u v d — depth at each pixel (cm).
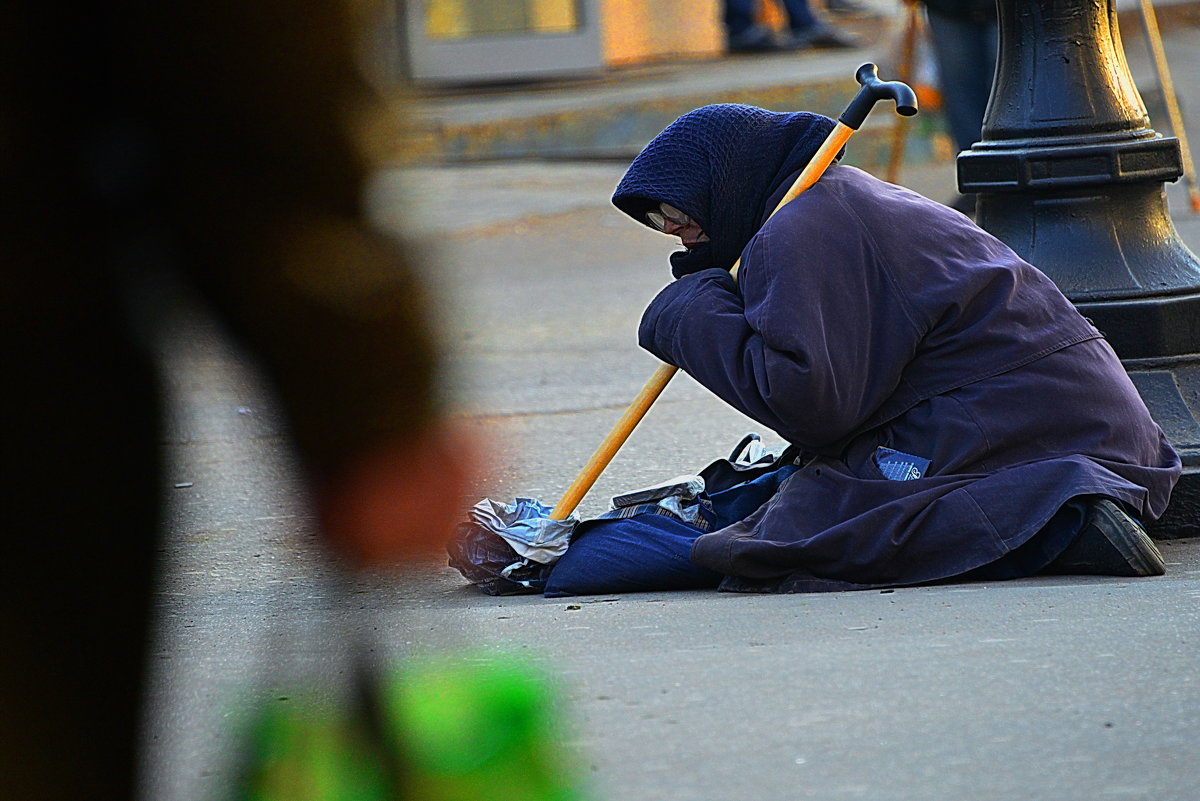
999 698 812
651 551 1227
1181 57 4750
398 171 338
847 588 1153
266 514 1538
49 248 362
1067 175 1378
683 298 1211
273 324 338
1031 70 1407
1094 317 1357
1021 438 1182
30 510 379
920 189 3928
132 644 397
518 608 1141
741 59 5834
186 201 345
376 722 382
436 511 350
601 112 4822
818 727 772
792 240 1169
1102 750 730
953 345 1197
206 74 334
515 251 3488
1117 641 923
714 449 1798
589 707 813
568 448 1811
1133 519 1167
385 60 336
